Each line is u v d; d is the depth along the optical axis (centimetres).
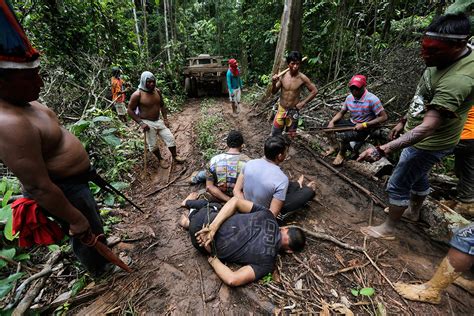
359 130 328
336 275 205
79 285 195
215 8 1305
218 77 916
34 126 129
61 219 161
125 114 587
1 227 206
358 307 180
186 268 213
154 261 222
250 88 1034
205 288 193
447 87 165
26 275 204
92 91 496
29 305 171
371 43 584
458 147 253
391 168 347
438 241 238
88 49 590
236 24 1190
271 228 204
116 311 179
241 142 278
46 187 131
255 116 600
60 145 151
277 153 236
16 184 248
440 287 174
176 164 407
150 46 1177
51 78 459
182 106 826
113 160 370
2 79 115
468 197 273
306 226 259
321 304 180
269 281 194
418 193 246
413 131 174
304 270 207
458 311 179
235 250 197
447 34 158
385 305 182
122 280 203
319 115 491
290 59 338
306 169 360
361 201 300
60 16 523
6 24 109
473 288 192
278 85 367
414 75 409
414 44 489
